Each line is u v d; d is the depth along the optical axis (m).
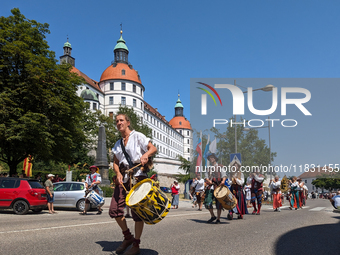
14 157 25.20
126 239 4.22
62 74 26.28
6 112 21.69
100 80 85.75
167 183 76.81
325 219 9.53
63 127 25.70
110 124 55.06
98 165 28.75
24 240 5.13
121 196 4.22
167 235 5.83
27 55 23.44
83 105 28.67
